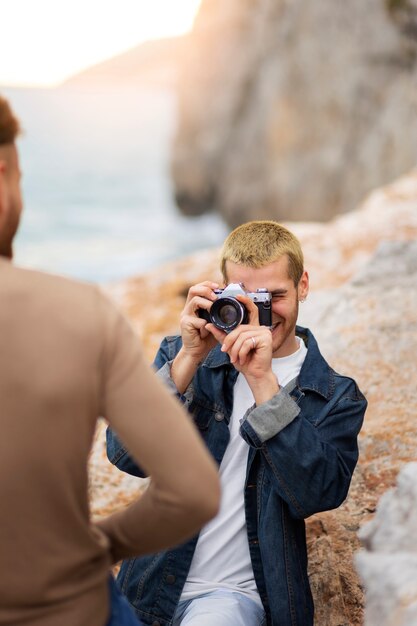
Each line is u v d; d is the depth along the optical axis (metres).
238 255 2.27
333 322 3.94
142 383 1.35
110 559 1.49
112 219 32.91
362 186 17.28
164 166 54.31
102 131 87.75
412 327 3.76
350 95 18.42
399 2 14.96
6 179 1.38
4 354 1.29
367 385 3.49
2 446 1.27
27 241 26.48
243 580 2.22
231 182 29.81
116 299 5.72
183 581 2.19
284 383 2.35
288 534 2.19
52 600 1.33
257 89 27.83
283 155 23.75
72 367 1.30
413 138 14.43
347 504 2.97
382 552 2.06
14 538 1.30
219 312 2.14
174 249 26.70
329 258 5.50
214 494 1.35
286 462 2.05
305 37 21.81
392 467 3.09
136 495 3.27
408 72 15.29
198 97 33.19
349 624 2.58
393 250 4.36
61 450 1.29
